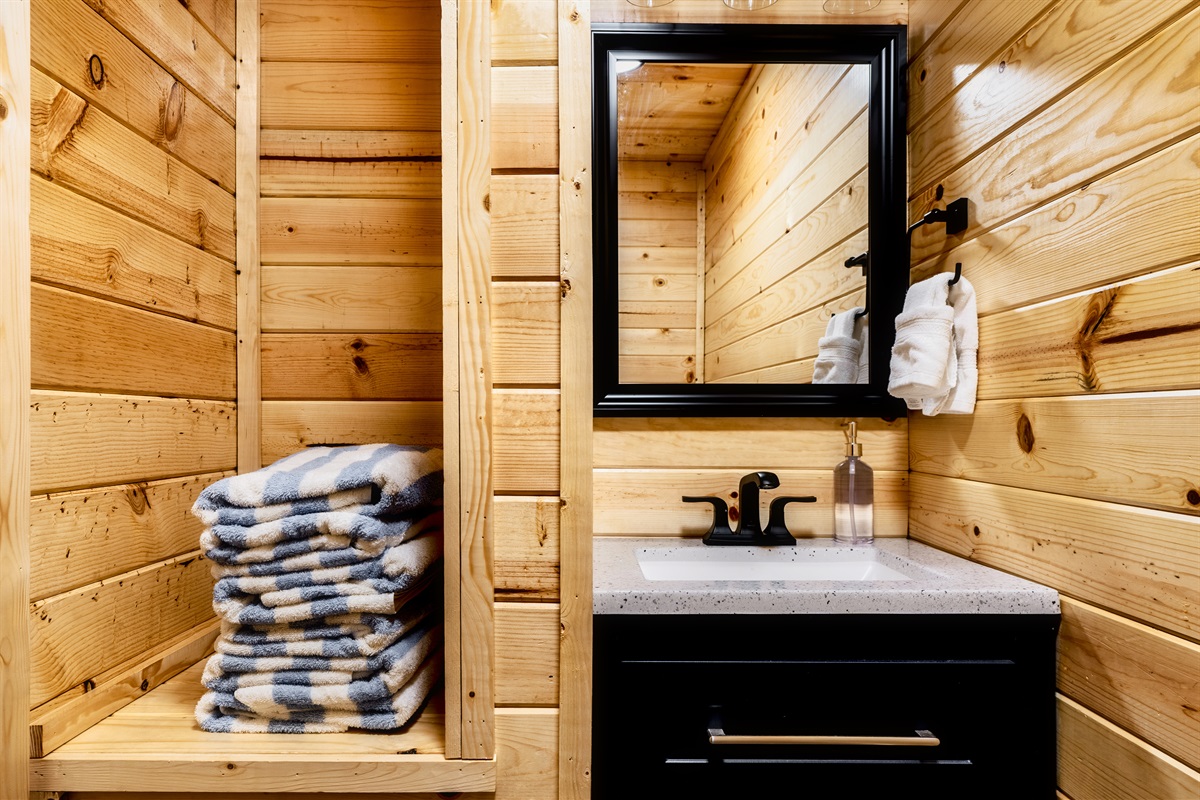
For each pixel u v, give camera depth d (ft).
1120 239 2.52
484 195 2.62
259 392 4.25
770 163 4.41
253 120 4.22
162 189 3.42
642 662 2.87
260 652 2.82
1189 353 2.24
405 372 4.35
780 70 4.39
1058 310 2.89
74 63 2.80
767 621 2.90
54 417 2.66
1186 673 2.24
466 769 2.64
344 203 4.33
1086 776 2.71
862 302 4.41
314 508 2.86
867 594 2.89
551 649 2.67
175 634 3.52
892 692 2.88
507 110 2.67
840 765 2.86
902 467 4.41
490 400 2.63
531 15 2.67
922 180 4.15
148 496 3.28
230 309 4.12
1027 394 3.11
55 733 2.65
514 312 2.67
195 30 3.73
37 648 2.59
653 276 4.38
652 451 4.35
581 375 2.66
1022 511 3.15
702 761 2.86
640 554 3.96
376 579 2.83
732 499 4.36
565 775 2.66
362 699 2.79
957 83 3.72
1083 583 2.75
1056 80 2.88
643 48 4.33
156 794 2.68
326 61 4.31
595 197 4.31
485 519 2.63
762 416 4.34
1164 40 2.32
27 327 2.52
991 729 2.89
